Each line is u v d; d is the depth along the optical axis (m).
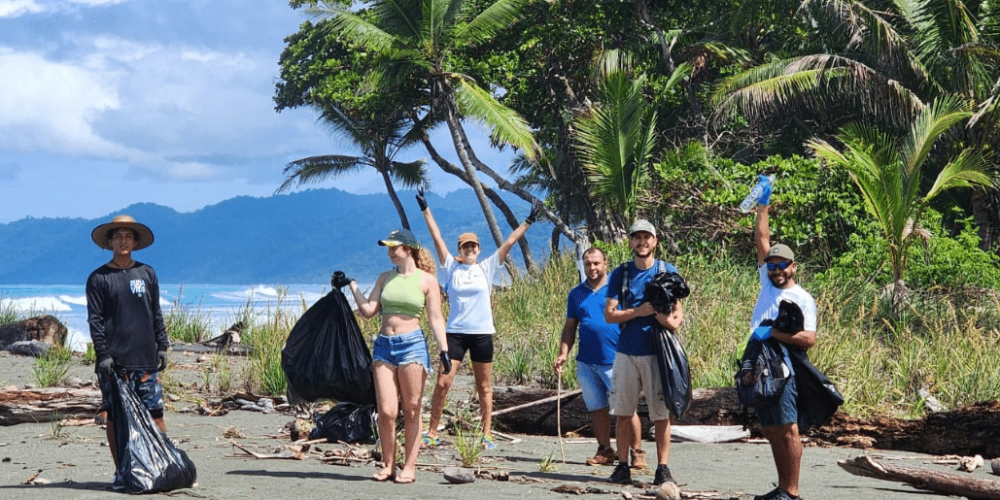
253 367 12.13
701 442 9.01
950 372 11.40
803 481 6.99
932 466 7.90
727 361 11.23
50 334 17.12
